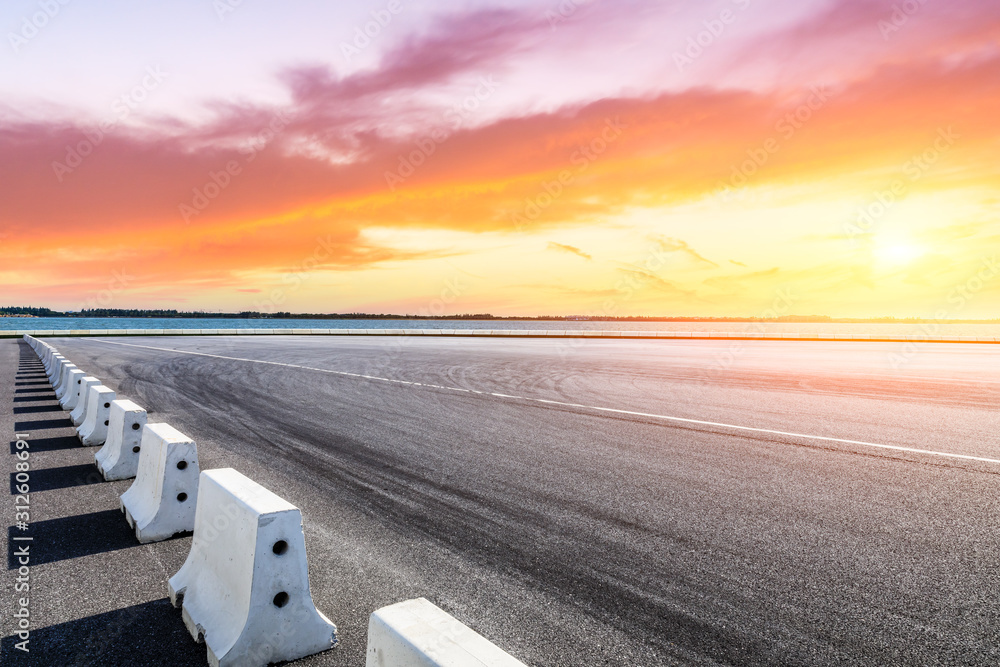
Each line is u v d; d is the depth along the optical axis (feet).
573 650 9.23
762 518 15.62
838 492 17.98
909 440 25.63
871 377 52.42
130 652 9.10
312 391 41.55
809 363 69.72
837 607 10.74
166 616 10.27
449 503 16.76
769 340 152.15
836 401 37.42
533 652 9.15
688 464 21.40
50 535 13.97
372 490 17.98
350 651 9.22
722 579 11.89
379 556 12.92
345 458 22.06
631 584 11.62
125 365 61.41
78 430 25.79
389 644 6.02
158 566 12.29
